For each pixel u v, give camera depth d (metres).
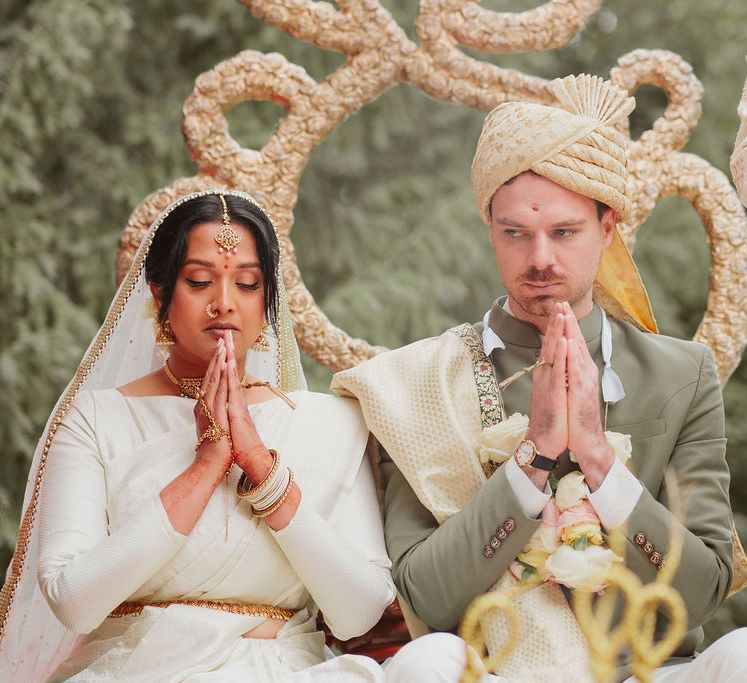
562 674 2.95
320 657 3.24
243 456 3.10
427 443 3.31
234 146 4.02
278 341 3.61
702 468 3.32
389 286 8.45
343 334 4.02
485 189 3.37
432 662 2.78
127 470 3.20
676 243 8.73
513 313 3.47
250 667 3.04
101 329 3.44
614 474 3.09
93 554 3.01
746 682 2.60
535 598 3.12
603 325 3.45
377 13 4.06
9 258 7.58
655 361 3.39
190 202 3.30
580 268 3.32
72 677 3.07
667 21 9.36
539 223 3.29
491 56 9.24
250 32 8.81
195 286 3.26
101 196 8.35
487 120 3.46
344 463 3.34
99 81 8.34
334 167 9.03
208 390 3.14
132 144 8.50
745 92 3.40
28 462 7.16
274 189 4.02
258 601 3.17
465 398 3.39
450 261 8.77
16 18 8.21
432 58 4.07
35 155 7.96
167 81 8.80
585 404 3.09
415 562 3.19
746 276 4.08
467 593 3.12
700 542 3.17
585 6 4.09
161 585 3.11
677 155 4.14
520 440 3.20
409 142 9.37
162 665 3.03
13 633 3.42
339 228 8.92
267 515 3.09
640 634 2.70
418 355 3.47
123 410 3.31
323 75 8.73
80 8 7.79
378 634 3.55
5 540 6.73
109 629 3.16
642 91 9.49
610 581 2.81
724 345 4.07
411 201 9.17
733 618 7.86
